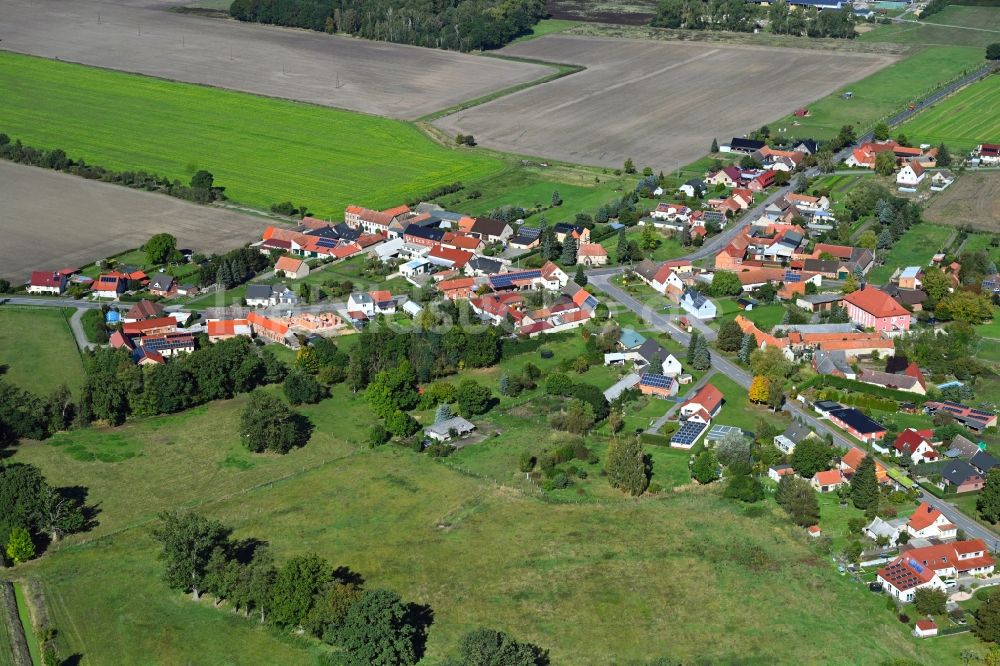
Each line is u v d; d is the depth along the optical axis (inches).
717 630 7578.7
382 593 7500.0
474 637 7091.5
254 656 7436.0
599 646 7431.1
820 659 7288.4
